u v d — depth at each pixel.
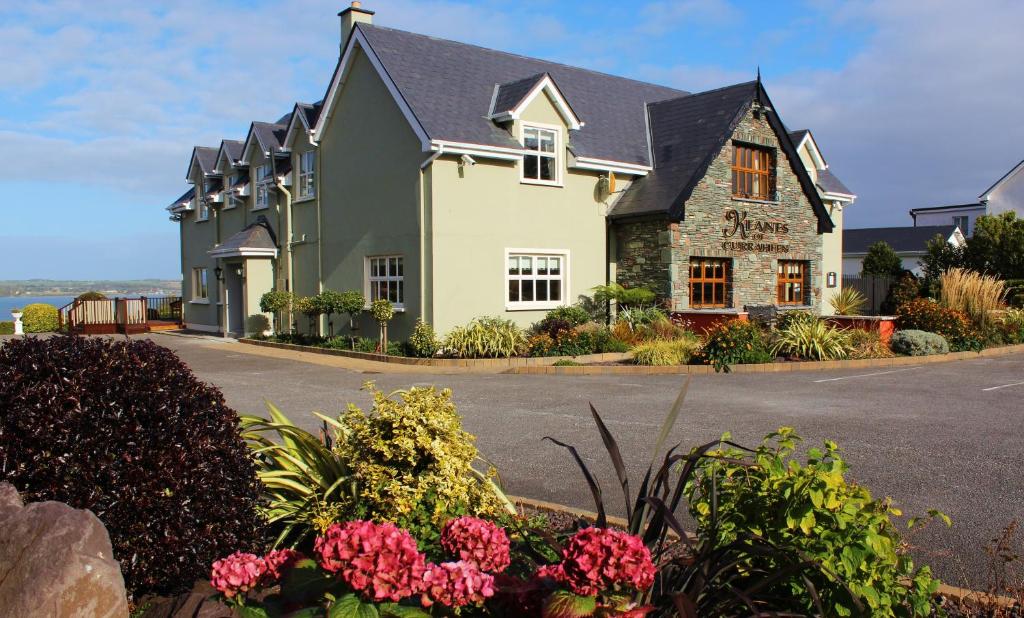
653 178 21.20
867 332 18.12
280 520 5.11
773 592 3.52
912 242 45.81
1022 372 15.22
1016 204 39.34
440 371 15.99
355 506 4.33
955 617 4.04
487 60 21.61
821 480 3.34
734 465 3.72
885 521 3.49
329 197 21.55
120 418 3.86
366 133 19.97
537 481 7.15
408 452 4.18
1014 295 26.17
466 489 4.32
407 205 18.59
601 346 18.12
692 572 3.26
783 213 22.64
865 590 3.16
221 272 25.98
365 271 20.20
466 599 2.68
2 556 3.08
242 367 16.75
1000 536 5.47
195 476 3.96
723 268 21.52
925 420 10.01
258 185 25.72
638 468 7.62
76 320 28.16
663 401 11.71
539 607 2.76
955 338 18.67
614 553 2.61
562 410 10.95
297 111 22.64
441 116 18.36
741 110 20.94
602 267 21.16
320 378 14.83
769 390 12.83
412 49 20.09
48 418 3.70
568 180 20.38
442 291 18.09
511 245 19.27
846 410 10.79
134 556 3.75
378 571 2.63
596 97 23.34
